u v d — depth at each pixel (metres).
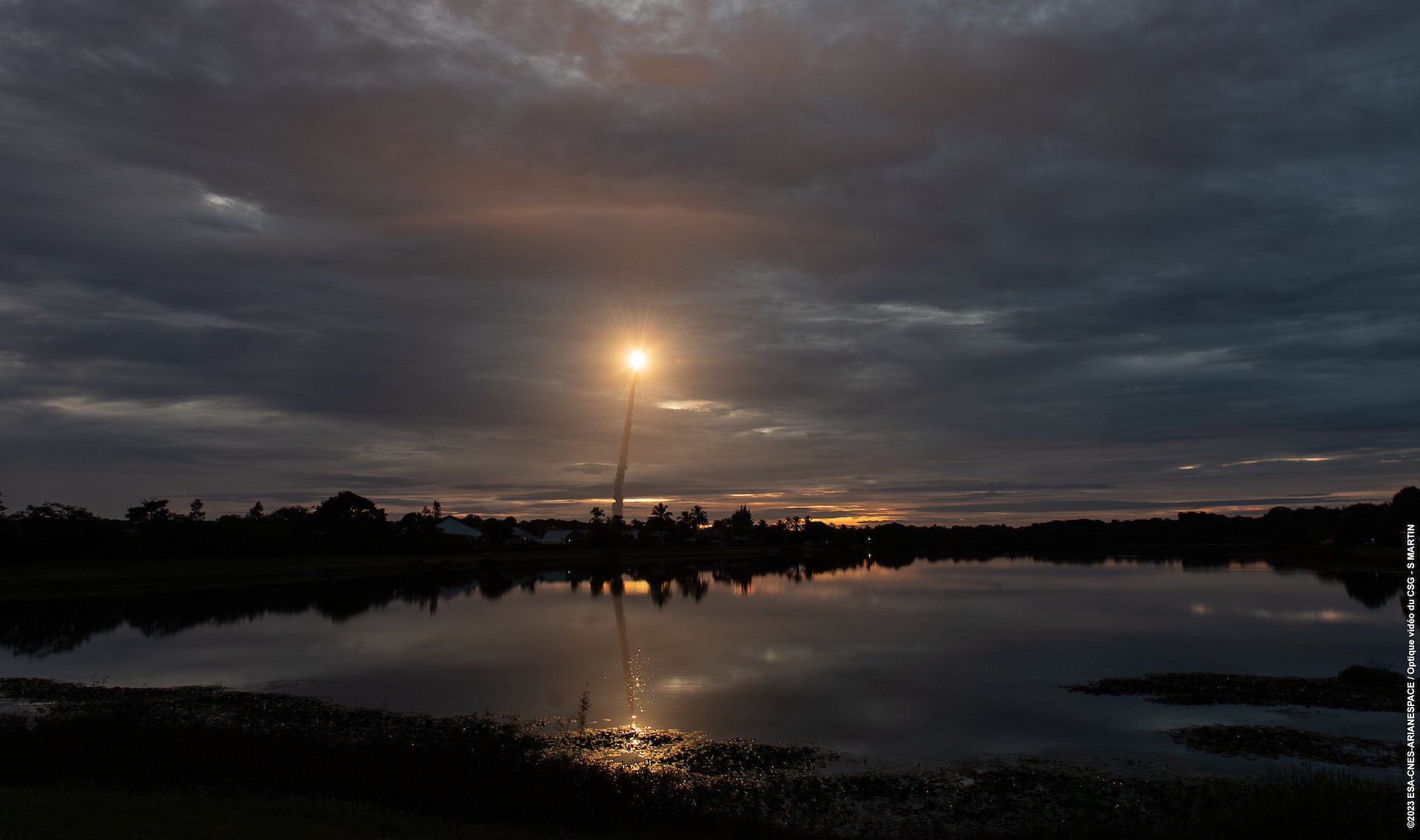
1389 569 125.62
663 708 32.31
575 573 130.00
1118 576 117.19
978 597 82.00
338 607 73.62
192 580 91.62
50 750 20.28
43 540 100.25
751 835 17.97
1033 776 23.66
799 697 34.28
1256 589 91.12
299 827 15.14
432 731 28.20
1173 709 32.22
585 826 17.59
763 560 179.38
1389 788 19.61
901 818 20.55
